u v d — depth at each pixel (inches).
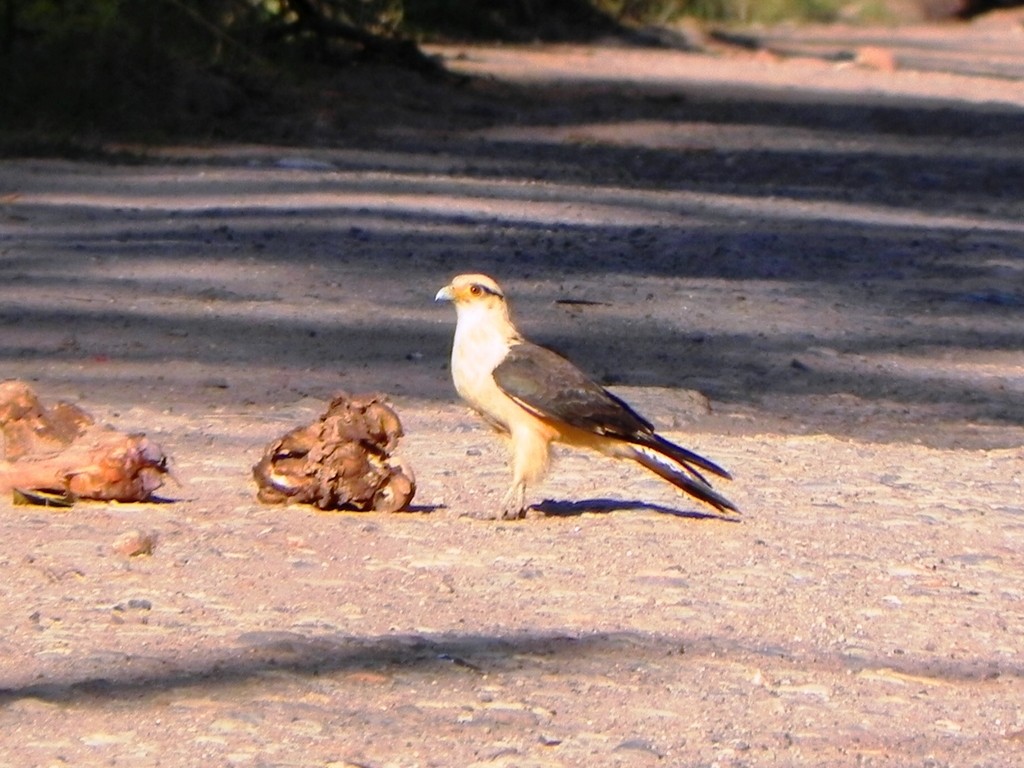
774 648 297.9
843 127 1454.2
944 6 3090.6
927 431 534.0
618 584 332.8
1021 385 606.9
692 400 546.0
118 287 675.4
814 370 609.6
